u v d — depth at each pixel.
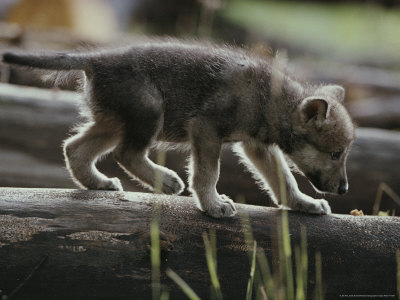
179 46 9.86
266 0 39.88
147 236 7.84
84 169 9.62
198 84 9.47
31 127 13.48
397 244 8.27
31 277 7.57
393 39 33.44
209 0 25.73
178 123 9.65
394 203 13.54
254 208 8.82
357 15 37.75
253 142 9.78
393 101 22.00
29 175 13.60
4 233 7.65
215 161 9.24
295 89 9.84
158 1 31.56
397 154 13.43
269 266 8.02
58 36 21.84
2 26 21.84
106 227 7.88
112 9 29.34
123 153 9.51
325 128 9.46
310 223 8.50
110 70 9.28
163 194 9.02
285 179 9.68
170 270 7.80
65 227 7.79
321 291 7.95
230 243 8.07
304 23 35.72
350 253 8.16
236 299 7.90
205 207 8.55
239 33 31.55
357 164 13.38
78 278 7.66
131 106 9.27
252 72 9.60
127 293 7.75
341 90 10.32
